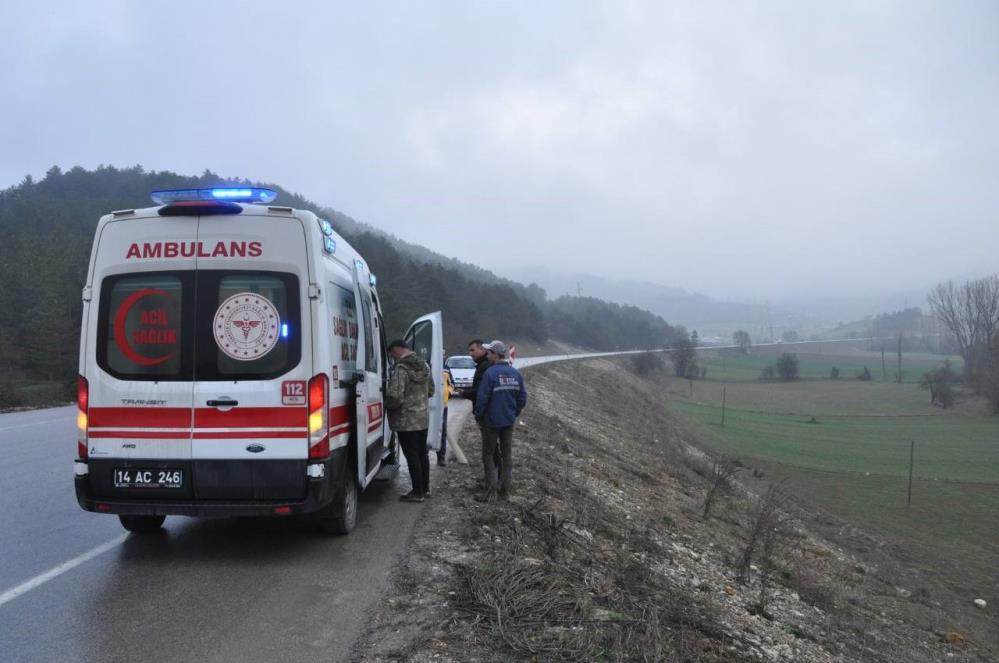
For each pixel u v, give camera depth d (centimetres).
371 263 7281
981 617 1447
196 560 594
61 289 5156
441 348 970
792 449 4703
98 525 700
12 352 4956
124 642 431
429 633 455
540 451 1358
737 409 7150
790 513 1648
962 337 8744
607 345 15462
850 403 7812
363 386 714
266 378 569
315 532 683
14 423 1638
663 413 5312
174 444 565
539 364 5025
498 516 756
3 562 582
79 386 575
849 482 3666
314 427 571
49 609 481
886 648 838
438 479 972
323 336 580
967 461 4491
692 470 2317
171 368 568
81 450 572
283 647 429
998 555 2339
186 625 459
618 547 763
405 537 671
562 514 830
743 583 876
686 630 553
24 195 8806
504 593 527
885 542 2311
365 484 712
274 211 580
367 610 490
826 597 964
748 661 545
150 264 573
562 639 462
